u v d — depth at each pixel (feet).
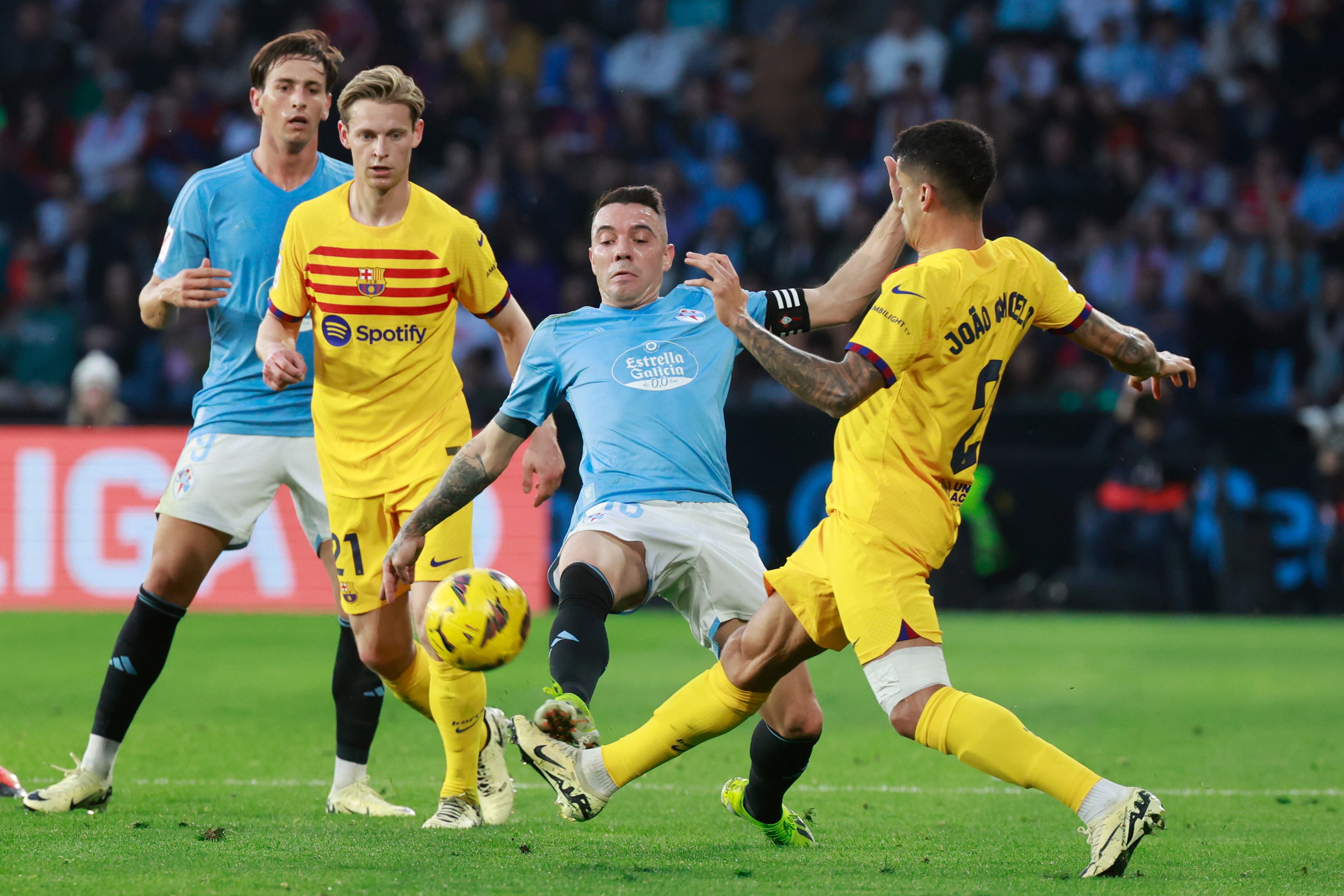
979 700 46.24
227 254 64.39
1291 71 217.56
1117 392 174.50
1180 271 196.54
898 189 50.37
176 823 57.41
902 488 47.26
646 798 67.05
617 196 59.21
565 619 53.36
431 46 222.69
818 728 53.57
